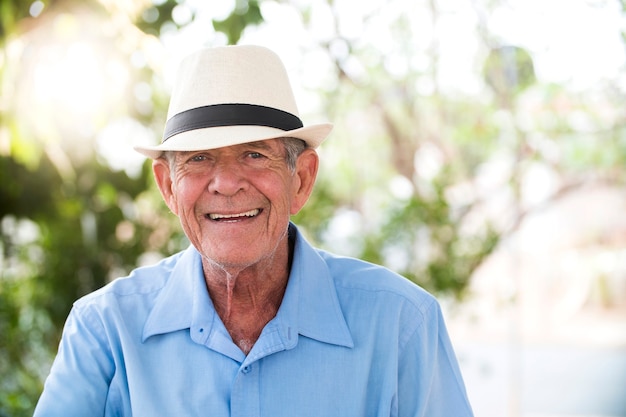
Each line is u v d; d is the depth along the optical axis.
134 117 4.70
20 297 5.15
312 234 5.60
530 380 9.40
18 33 3.47
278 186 1.88
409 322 2.04
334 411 1.94
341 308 2.04
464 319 6.00
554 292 12.13
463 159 8.37
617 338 11.47
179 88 1.94
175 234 5.57
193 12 4.06
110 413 2.00
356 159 8.90
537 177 8.48
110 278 5.57
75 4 3.53
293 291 1.98
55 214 5.08
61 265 5.36
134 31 3.70
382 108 8.12
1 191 4.76
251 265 1.92
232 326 2.01
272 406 1.92
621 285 12.08
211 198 1.86
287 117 1.92
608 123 7.96
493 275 7.69
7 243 5.23
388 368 1.99
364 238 5.71
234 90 1.87
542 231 12.22
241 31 3.98
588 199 12.05
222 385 1.93
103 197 5.17
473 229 6.12
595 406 8.80
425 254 5.76
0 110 3.53
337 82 7.37
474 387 8.95
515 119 7.73
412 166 8.30
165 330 1.97
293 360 1.94
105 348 2.01
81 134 4.45
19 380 4.72
